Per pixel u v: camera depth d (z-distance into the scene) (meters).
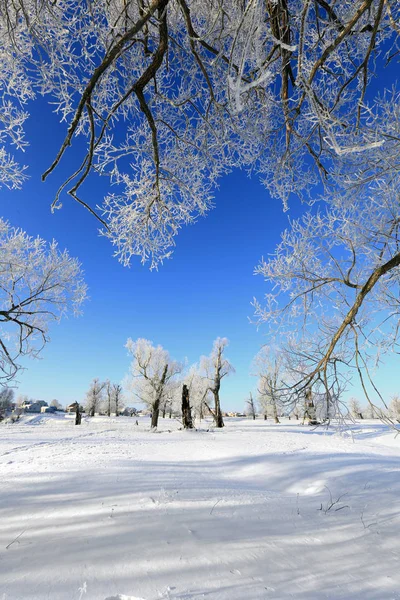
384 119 3.39
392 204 4.12
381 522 4.14
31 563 2.83
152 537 3.42
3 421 58.81
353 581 2.69
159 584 2.50
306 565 2.96
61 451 11.20
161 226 4.23
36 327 8.02
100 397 78.81
